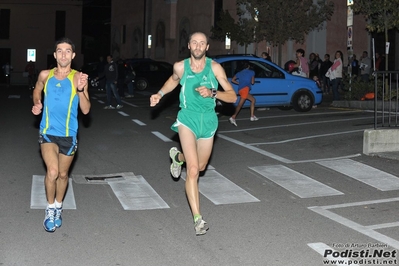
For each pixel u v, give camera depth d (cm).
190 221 734
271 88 1756
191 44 648
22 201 822
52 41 5441
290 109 1883
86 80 647
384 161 1057
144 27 4109
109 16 6300
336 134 1311
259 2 2373
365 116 1593
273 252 613
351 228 695
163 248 630
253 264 578
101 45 5956
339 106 1927
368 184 913
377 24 1908
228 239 659
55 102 653
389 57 2848
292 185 911
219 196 854
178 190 898
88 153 1183
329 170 1002
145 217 753
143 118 1744
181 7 3647
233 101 657
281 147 1211
